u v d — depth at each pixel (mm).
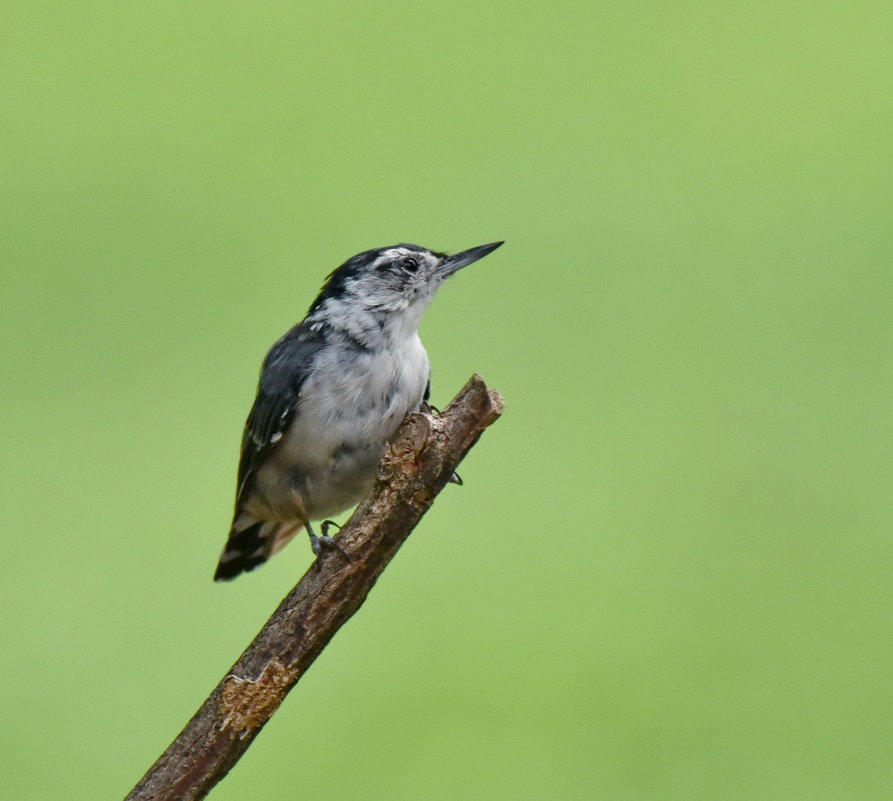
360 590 7004
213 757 6770
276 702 6852
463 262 9102
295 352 8734
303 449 8664
